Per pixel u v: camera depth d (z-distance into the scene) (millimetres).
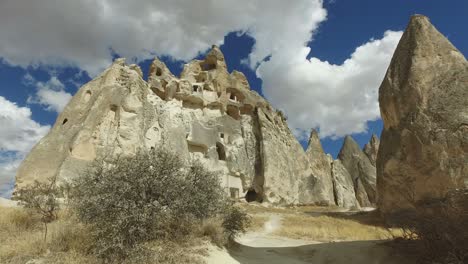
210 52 45000
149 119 33531
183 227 10891
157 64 40344
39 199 13133
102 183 9648
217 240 11531
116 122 30266
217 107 41438
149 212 9414
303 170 44062
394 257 10617
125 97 31500
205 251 9906
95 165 10945
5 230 10930
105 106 30453
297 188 41688
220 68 44094
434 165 11070
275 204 37375
